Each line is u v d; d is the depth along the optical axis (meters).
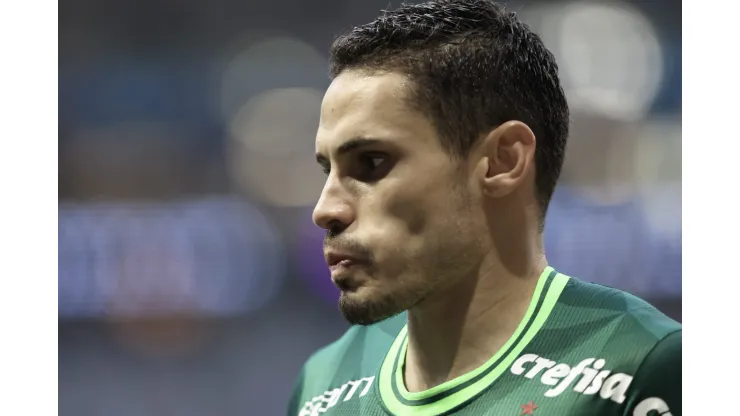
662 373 3.64
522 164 3.86
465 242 3.82
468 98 3.82
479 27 3.98
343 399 4.44
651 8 16.06
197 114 17.78
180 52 18.09
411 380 4.14
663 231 14.45
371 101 3.77
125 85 17.73
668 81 15.93
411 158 3.73
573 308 3.96
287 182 17.14
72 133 17.33
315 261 15.99
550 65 4.19
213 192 17.22
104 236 15.56
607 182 15.22
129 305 15.33
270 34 18.19
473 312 3.92
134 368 15.37
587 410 3.62
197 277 15.56
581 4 16.05
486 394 3.83
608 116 15.64
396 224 3.73
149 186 17.05
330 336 15.69
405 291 3.76
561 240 14.30
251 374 15.51
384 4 18.11
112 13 17.88
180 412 15.36
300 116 17.70
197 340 15.47
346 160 3.81
